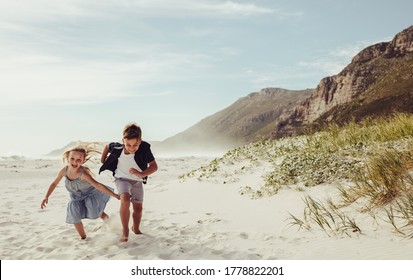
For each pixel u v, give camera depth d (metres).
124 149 5.93
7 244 5.98
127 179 5.96
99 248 5.57
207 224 6.75
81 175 5.85
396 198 5.96
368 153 8.69
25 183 14.75
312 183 7.92
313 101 167.38
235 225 6.64
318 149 10.45
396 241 4.99
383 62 142.00
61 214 8.23
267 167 10.44
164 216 7.53
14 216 8.07
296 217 6.56
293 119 173.38
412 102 98.19
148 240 5.82
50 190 5.90
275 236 5.79
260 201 8.05
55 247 5.75
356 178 7.23
